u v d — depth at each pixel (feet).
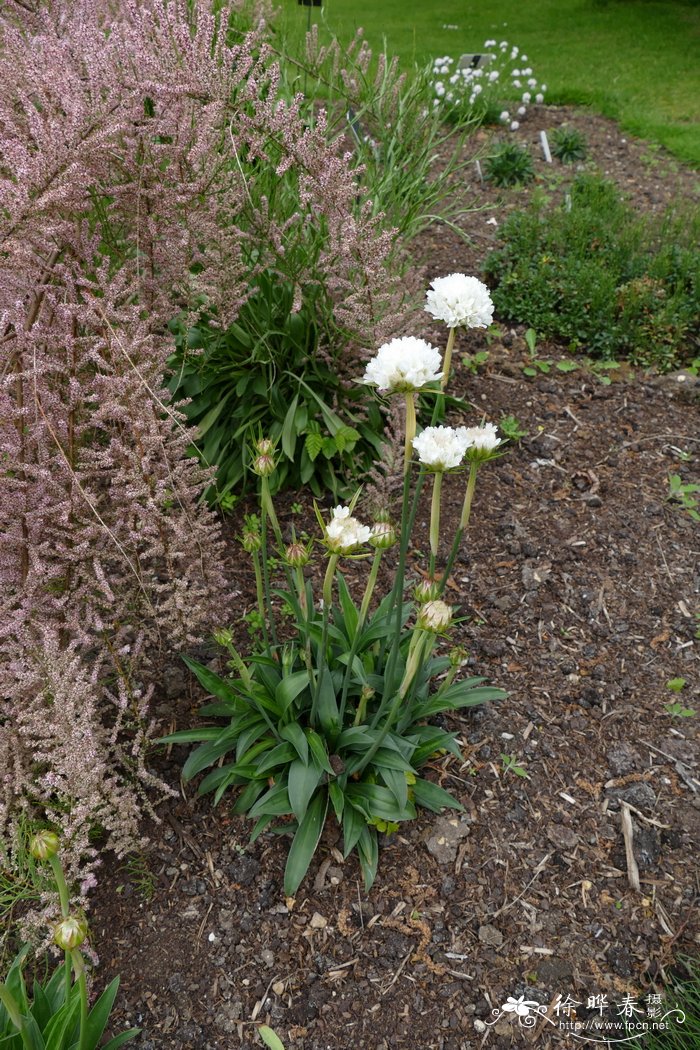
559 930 7.35
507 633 10.07
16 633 7.47
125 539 8.35
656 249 17.35
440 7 39.22
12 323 7.39
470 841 7.94
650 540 11.43
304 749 7.38
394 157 13.97
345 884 7.60
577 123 25.16
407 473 6.50
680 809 8.34
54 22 9.56
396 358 6.00
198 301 10.00
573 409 13.66
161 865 7.68
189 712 8.89
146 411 7.72
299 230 10.64
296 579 7.68
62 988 6.41
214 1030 6.65
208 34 8.64
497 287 16.01
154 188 8.63
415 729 8.32
